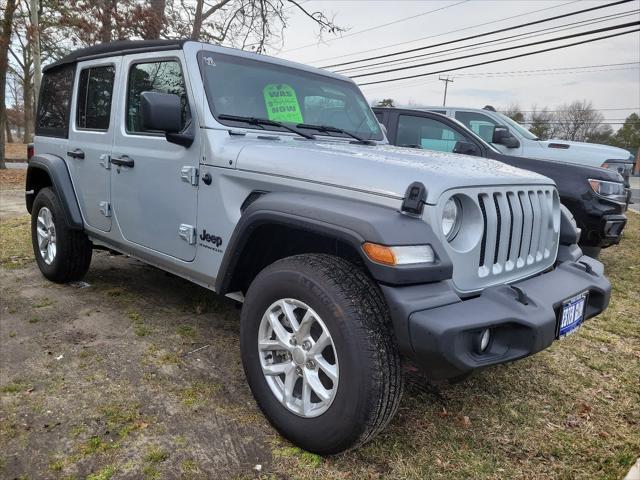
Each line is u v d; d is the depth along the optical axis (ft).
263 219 8.01
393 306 6.68
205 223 9.71
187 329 12.05
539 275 9.02
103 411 8.53
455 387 10.01
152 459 7.40
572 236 10.03
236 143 9.40
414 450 7.97
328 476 7.27
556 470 7.72
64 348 10.83
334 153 8.48
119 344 11.11
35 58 53.11
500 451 8.11
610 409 9.53
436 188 7.11
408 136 20.53
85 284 15.08
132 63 11.73
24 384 9.30
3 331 11.62
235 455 7.61
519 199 8.54
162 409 8.69
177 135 9.77
